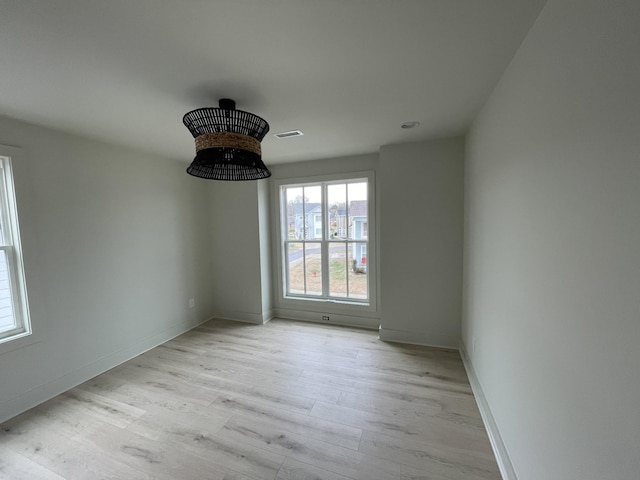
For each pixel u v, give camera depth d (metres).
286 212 4.18
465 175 2.88
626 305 0.71
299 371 2.70
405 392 2.33
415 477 1.55
